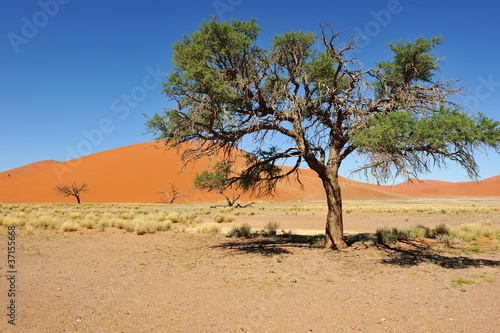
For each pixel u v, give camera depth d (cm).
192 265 920
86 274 785
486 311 511
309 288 664
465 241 1303
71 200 6650
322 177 1159
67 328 446
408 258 966
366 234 1591
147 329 450
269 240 1448
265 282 716
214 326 464
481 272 781
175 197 6309
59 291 629
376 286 673
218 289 663
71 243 1262
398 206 4850
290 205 5350
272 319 491
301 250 1141
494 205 4853
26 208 3562
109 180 7556
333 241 1148
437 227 1531
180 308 542
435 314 503
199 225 1930
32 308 523
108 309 532
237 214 3462
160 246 1277
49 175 7819
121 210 3581
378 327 456
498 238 1330
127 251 1144
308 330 448
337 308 539
